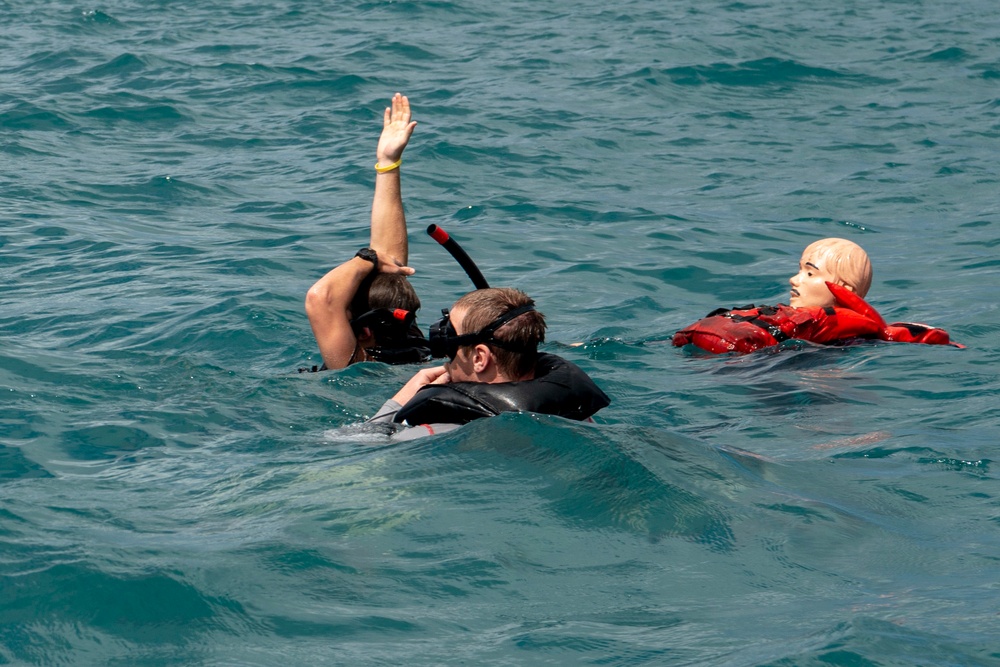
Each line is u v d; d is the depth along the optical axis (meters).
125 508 6.10
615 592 4.96
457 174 22.75
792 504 6.02
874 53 36.62
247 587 4.98
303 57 35.44
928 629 4.56
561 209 20.34
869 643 4.41
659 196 21.56
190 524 5.81
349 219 19.48
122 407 8.62
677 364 10.84
